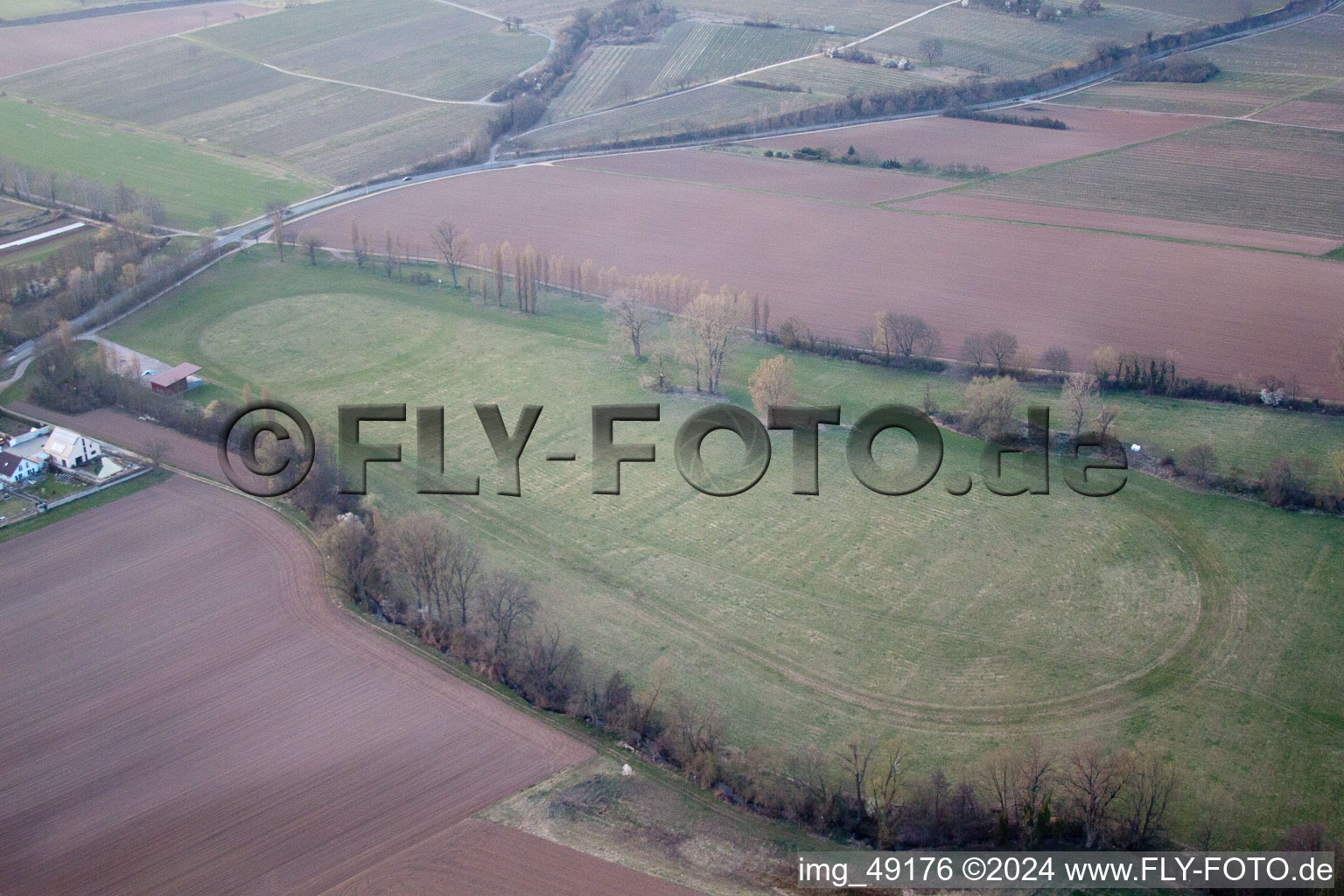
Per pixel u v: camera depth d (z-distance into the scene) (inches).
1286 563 4793.3
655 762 3769.7
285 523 5078.7
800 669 4217.5
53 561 4815.5
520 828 3508.9
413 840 3472.0
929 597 4611.2
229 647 4293.8
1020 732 3914.9
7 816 3563.0
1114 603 4564.5
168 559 4825.3
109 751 3811.5
